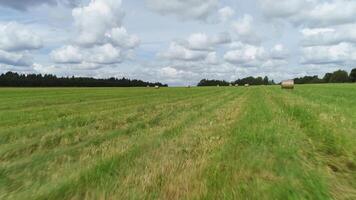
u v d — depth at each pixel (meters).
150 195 5.68
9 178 7.09
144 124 15.70
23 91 73.56
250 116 16.69
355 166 7.70
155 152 9.03
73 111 24.42
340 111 18.02
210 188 5.87
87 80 172.62
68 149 9.98
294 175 6.61
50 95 53.16
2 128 15.58
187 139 11.05
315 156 8.48
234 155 8.29
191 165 7.46
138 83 188.75
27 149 10.53
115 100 37.94
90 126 15.48
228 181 6.23
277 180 6.32
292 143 9.66
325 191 5.73
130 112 22.45
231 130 12.27
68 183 6.21
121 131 13.35
